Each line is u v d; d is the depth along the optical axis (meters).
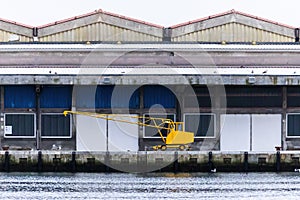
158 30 149.88
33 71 133.75
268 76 131.88
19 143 134.25
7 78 131.25
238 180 125.19
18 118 134.25
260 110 134.75
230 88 134.00
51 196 116.50
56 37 150.00
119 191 119.00
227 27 150.25
